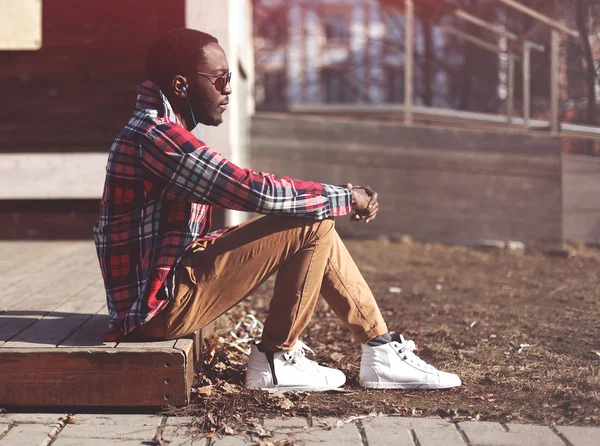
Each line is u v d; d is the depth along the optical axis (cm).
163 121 251
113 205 255
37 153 643
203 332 329
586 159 834
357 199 270
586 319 444
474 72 1587
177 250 256
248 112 881
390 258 710
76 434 244
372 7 3456
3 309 334
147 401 261
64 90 643
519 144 802
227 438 242
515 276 629
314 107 1210
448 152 807
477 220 809
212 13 601
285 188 256
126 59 638
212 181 248
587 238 837
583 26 953
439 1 890
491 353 360
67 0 636
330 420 261
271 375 287
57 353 258
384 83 2736
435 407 276
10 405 261
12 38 633
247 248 264
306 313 281
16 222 654
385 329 299
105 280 262
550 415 266
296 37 3369
